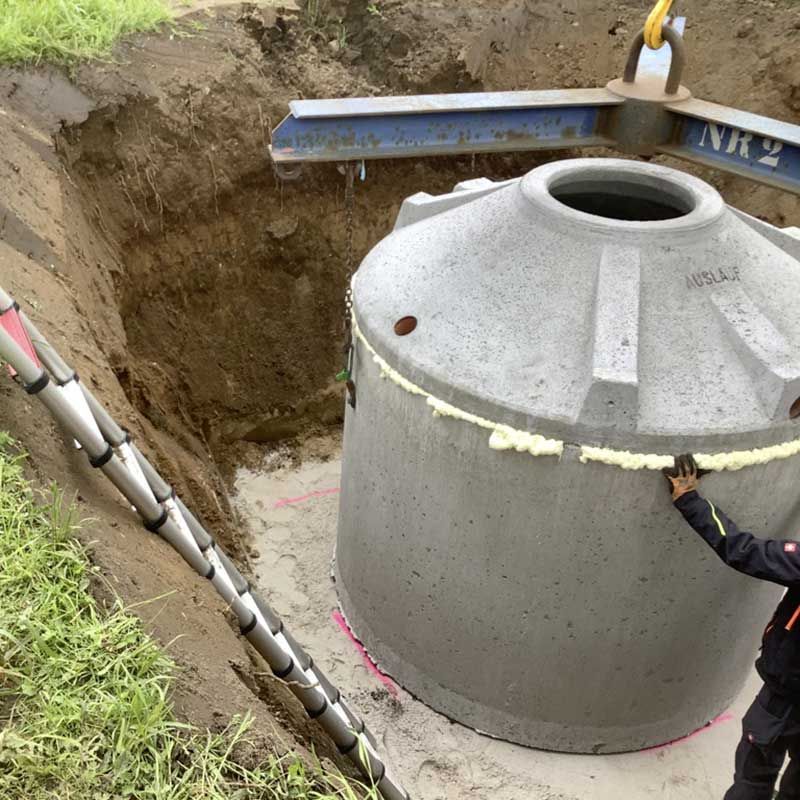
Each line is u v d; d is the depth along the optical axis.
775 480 3.19
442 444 3.28
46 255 3.86
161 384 4.93
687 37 6.21
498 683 3.65
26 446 2.68
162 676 2.09
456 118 4.68
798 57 5.74
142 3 5.34
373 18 5.99
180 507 2.90
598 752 3.77
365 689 4.02
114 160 4.77
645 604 3.33
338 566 4.52
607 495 3.08
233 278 5.33
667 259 3.25
